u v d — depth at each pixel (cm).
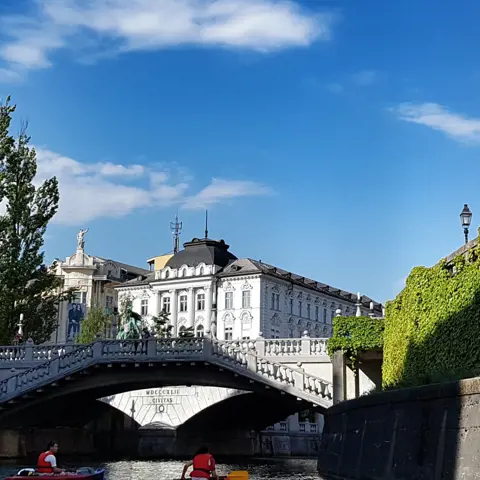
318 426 7444
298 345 4244
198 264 10688
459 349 2605
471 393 1716
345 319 4025
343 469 2856
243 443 6450
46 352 4622
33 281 5425
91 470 2980
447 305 2767
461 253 2712
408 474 2062
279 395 4275
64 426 5681
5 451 4966
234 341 4353
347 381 4153
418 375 2845
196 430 5884
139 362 4356
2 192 5303
